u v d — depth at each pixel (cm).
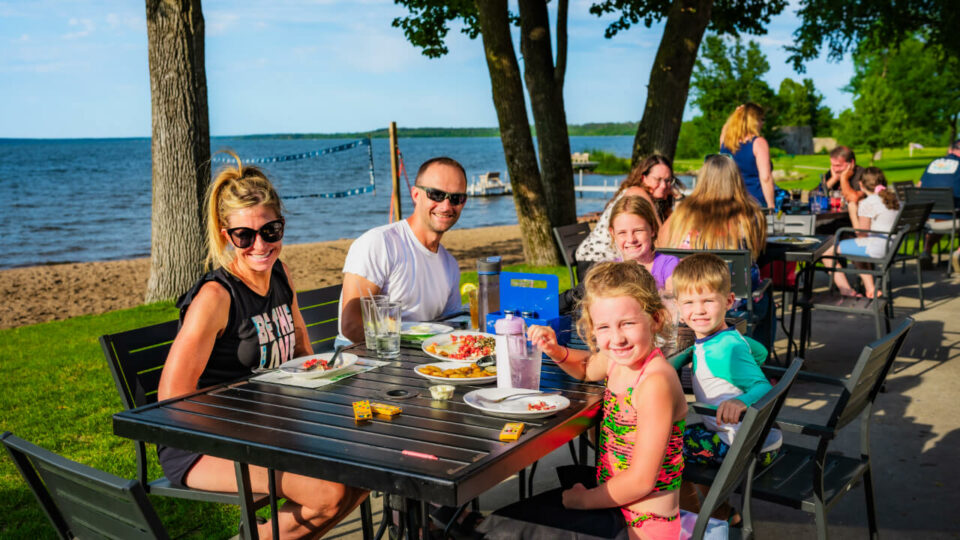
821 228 855
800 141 6875
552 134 1072
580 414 200
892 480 351
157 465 379
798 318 689
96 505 155
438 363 247
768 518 319
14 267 1688
